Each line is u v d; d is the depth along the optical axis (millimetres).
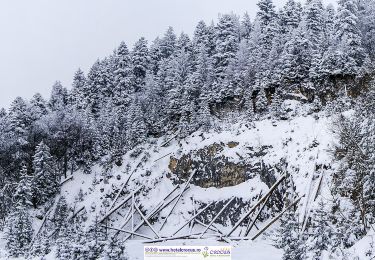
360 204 27656
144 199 52844
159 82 73125
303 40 57469
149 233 48875
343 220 27906
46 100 90438
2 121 70875
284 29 72188
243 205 46000
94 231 27859
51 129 65250
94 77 84500
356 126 31297
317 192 38250
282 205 43219
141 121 62719
